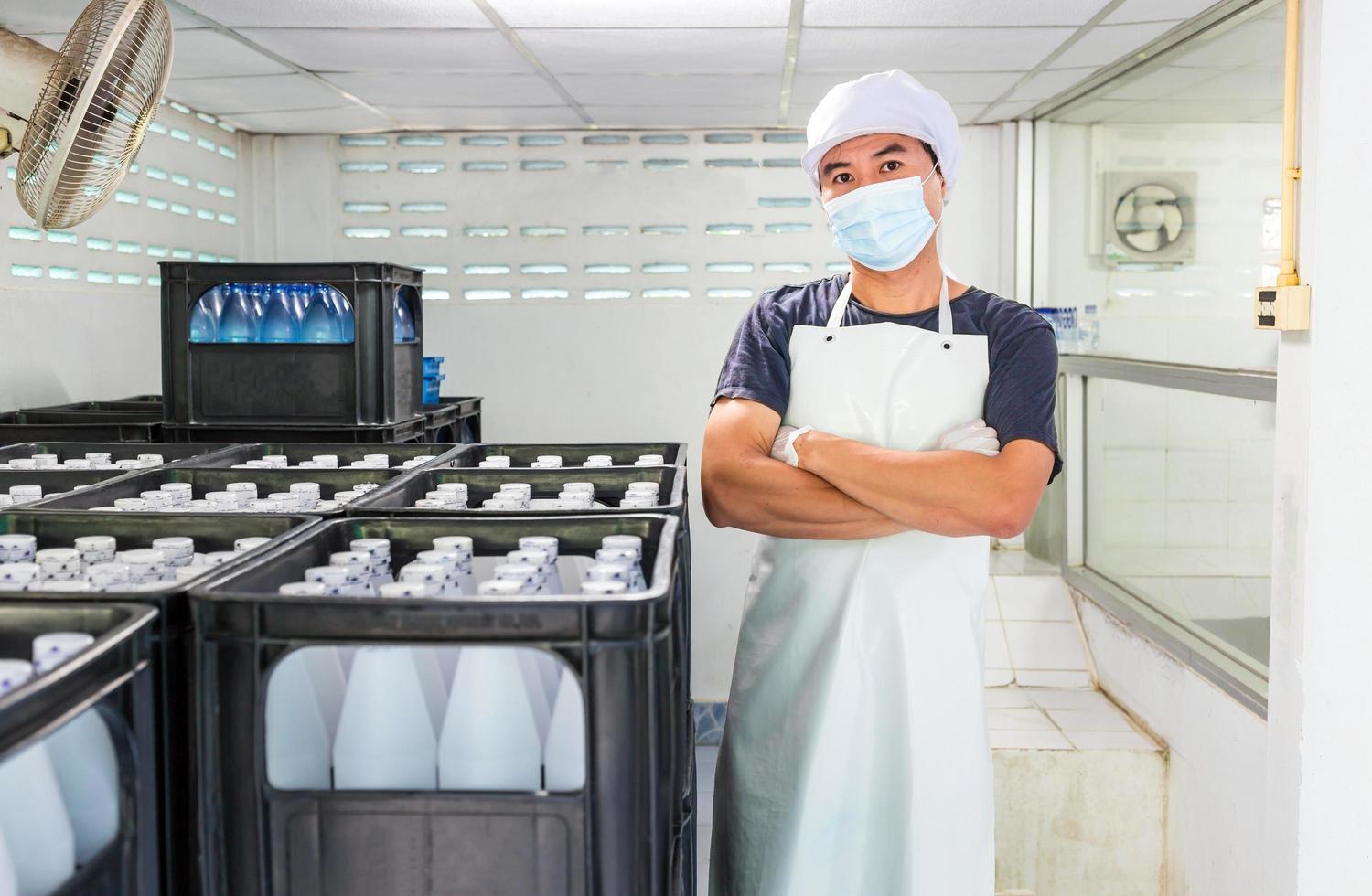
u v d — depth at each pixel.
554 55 2.95
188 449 2.19
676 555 1.26
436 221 4.11
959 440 1.57
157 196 3.32
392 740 0.98
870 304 1.70
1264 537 2.60
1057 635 3.74
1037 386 1.56
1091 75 3.29
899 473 1.49
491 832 0.94
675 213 4.10
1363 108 2.03
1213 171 2.85
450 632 0.91
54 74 1.79
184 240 3.51
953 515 1.48
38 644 0.89
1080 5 2.56
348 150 4.09
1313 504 2.16
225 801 0.94
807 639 1.65
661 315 4.14
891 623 1.61
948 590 1.62
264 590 1.09
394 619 0.91
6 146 2.05
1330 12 2.07
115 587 1.15
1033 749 3.04
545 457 1.99
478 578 1.39
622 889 0.93
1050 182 4.03
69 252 2.84
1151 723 3.17
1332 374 2.12
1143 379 3.20
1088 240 3.71
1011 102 3.71
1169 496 3.15
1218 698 2.71
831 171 1.62
